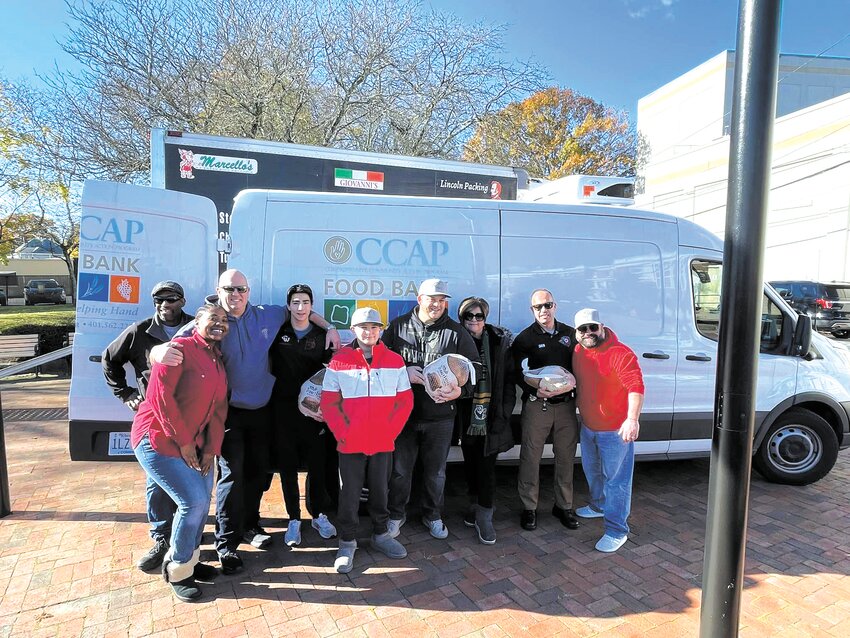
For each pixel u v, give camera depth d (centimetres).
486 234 430
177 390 286
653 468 539
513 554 363
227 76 1102
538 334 386
